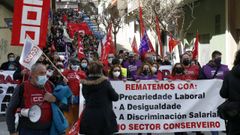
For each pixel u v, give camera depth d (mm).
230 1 26547
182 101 10703
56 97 6430
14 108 6387
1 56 22734
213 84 10727
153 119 10648
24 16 8688
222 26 27578
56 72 9156
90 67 8031
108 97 8070
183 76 12352
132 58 16266
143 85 10609
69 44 35844
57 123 6363
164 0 36000
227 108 6766
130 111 10594
